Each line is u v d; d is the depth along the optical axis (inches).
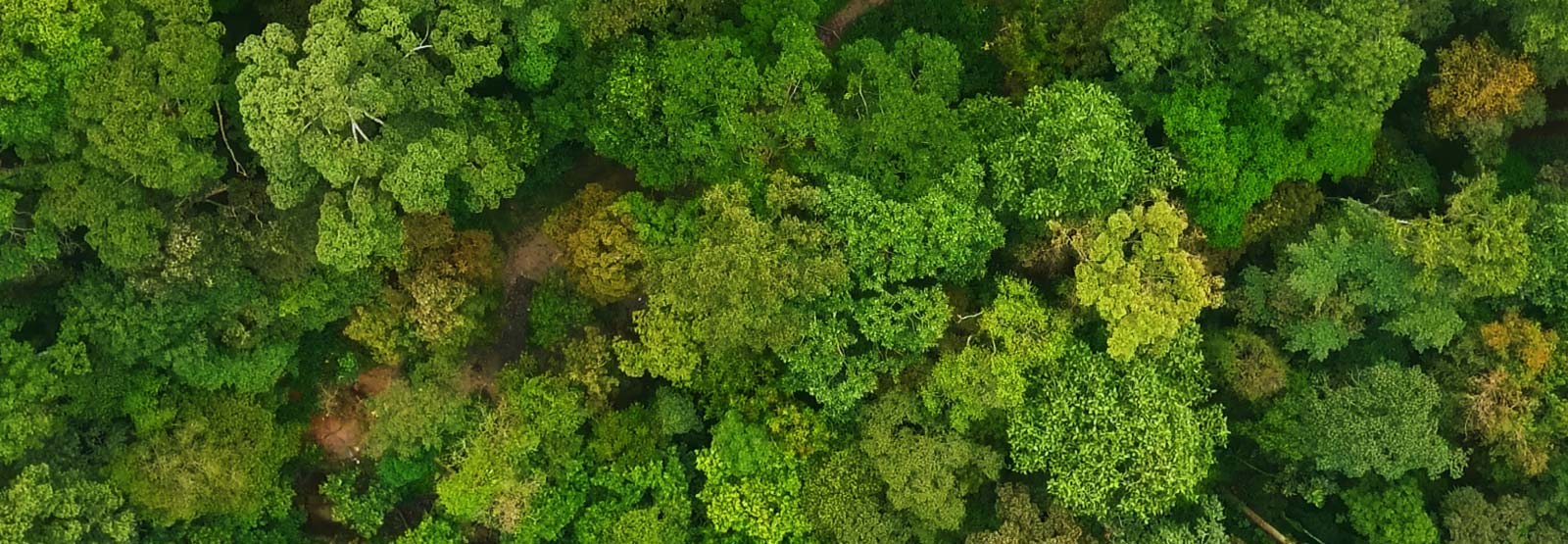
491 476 1049.5
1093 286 919.0
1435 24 1056.2
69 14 807.1
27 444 916.0
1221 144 991.0
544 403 1080.8
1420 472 1096.2
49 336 1023.6
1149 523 1031.0
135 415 1014.4
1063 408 978.1
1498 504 1037.2
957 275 1000.9
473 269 1061.1
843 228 964.6
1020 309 964.0
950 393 984.9
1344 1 933.2
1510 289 956.0
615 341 1075.3
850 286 980.6
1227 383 1101.1
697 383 1080.8
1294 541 1135.6
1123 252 979.9
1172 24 987.9
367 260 896.9
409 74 890.1
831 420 1069.8
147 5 847.7
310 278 996.6
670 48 973.2
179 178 857.5
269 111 802.8
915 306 963.3
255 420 1059.9
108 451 1014.4
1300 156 1008.2
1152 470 962.7
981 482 1066.1
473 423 1095.0
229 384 1058.7
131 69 832.9
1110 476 971.3
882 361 1016.2
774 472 1071.6
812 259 946.7
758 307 932.0
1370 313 1097.4
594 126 1017.5
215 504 1042.1
